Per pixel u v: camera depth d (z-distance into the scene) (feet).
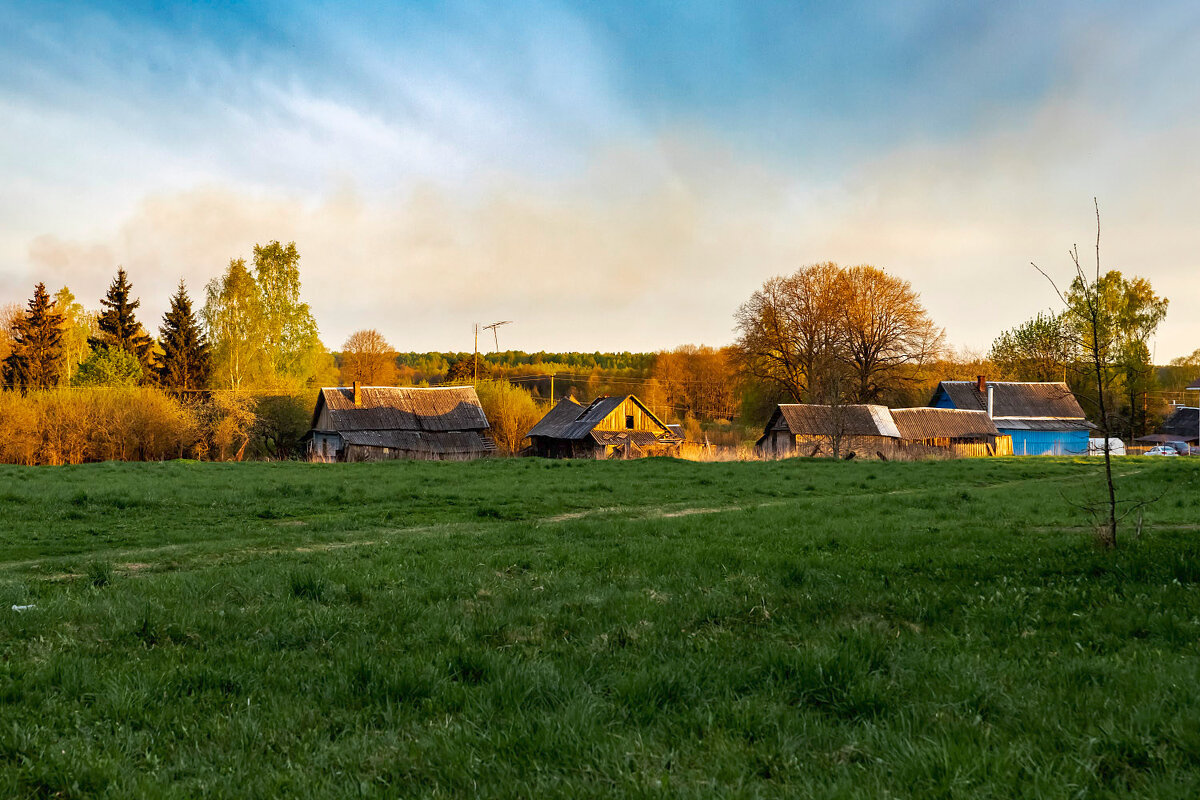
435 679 20.81
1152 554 34.63
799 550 42.52
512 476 113.80
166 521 67.21
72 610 29.27
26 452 166.81
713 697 18.97
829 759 15.47
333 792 14.55
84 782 15.23
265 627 27.14
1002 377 306.55
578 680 20.27
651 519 62.13
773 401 275.39
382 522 67.36
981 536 46.34
